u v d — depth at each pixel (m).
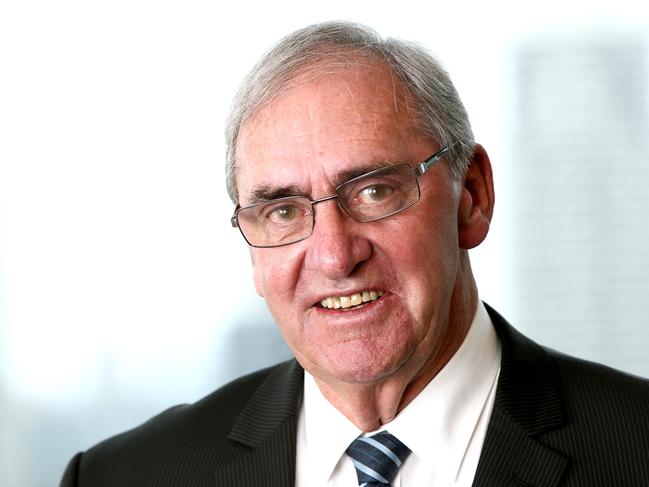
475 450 2.72
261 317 5.37
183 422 3.09
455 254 2.68
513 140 5.38
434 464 2.69
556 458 2.61
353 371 2.57
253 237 2.67
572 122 5.34
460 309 2.78
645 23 5.29
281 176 2.55
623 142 5.32
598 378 2.81
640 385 2.78
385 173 2.54
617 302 5.36
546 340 5.39
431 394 2.73
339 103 2.54
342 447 2.76
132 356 5.44
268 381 3.10
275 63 2.60
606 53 5.30
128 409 5.44
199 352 5.41
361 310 2.56
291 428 2.87
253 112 2.61
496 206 5.43
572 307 5.39
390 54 2.62
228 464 2.89
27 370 5.47
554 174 5.37
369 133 2.53
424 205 2.58
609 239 5.35
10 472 5.46
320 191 2.53
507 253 5.43
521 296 5.42
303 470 2.83
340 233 2.51
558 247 5.39
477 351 2.81
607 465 2.61
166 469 2.97
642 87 5.30
